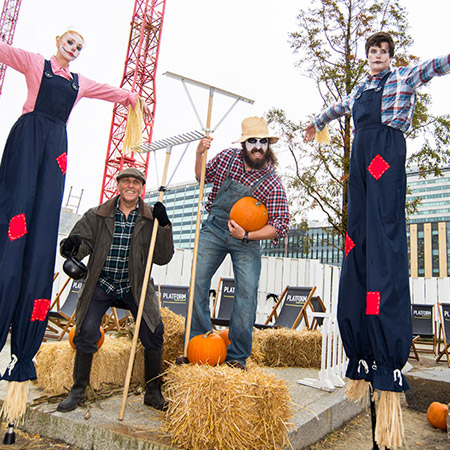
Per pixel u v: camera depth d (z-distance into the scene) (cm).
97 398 301
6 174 253
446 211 13938
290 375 456
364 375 254
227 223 320
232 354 301
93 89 295
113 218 300
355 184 272
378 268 244
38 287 248
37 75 255
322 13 1146
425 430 368
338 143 1066
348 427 355
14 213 243
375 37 268
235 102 315
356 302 262
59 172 262
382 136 258
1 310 233
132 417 272
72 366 313
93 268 291
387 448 249
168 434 246
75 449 256
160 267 811
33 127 255
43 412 278
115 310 534
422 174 1081
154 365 297
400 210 255
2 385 337
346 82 1103
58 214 262
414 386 436
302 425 291
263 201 322
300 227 1144
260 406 246
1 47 245
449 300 988
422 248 8688
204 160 308
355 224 270
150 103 3731
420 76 248
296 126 1118
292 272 877
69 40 265
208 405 229
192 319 315
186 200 10631
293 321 622
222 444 229
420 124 1034
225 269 848
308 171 1103
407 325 239
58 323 551
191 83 307
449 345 681
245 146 318
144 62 3772
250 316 302
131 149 328
